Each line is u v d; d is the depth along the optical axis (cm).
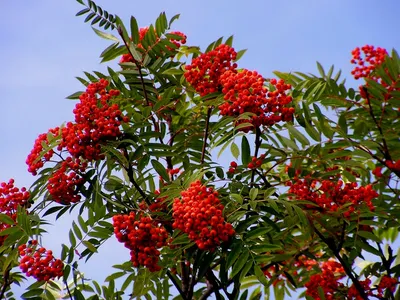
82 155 158
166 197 160
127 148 169
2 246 156
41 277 154
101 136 157
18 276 168
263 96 154
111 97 165
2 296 166
